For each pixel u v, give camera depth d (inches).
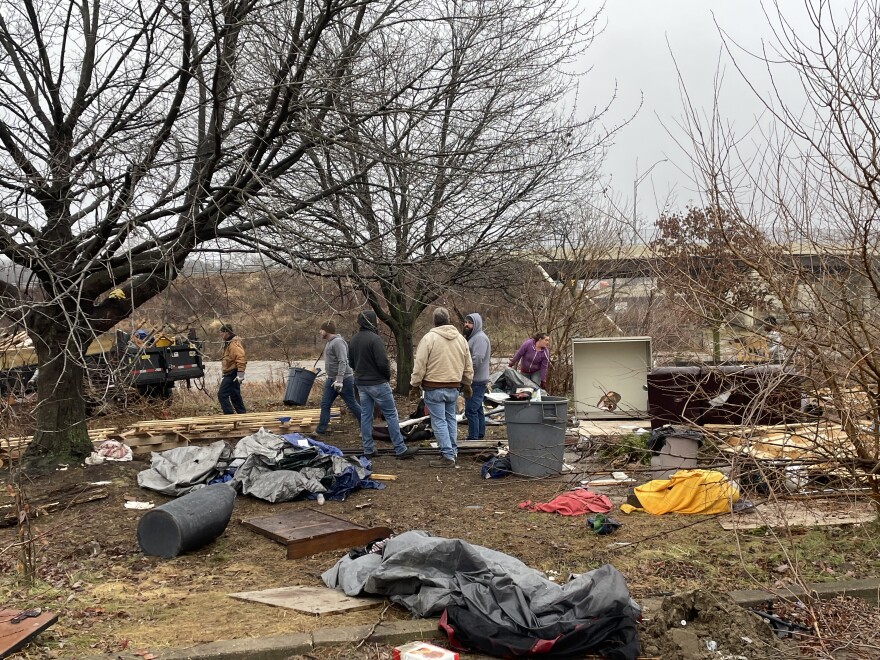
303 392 542.9
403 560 210.5
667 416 381.7
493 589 192.9
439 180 402.6
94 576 242.2
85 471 363.6
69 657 173.8
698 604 191.5
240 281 408.8
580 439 426.0
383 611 203.9
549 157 496.1
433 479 372.8
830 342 225.5
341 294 406.3
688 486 302.5
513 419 366.6
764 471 248.2
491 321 805.9
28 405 362.9
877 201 201.3
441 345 404.5
